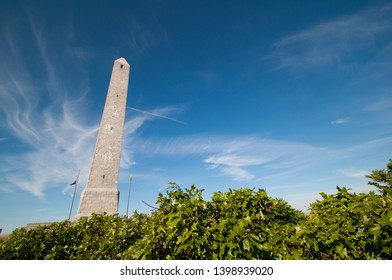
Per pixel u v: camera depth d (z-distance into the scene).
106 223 6.34
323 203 3.16
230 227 3.05
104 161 22.78
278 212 3.69
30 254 5.74
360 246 2.50
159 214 3.75
